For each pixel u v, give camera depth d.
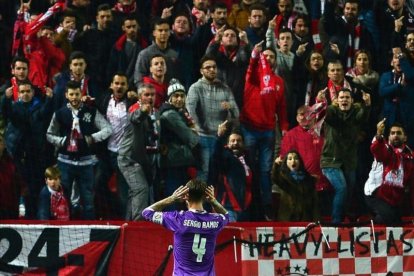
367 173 51.00
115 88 48.75
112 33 54.03
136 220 46.38
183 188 39.03
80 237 45.09
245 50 52.22
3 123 48.28
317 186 49.31
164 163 47.19
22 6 54.06
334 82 51.12
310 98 52.25
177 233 38.47
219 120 49.56
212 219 38.72
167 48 52.34
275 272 46.38
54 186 45.94
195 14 56.81
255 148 50.44
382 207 48.03
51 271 44.75
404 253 47.59
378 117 52.03
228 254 46.03
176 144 47.28
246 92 50.59
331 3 55.59
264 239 46.38
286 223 46.97
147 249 45.41
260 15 54.66
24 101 48.22
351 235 47.16
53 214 46.09
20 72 48.94
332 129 48.34
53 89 51.44
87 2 57.44
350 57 55.59
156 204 38.75
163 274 45.41
